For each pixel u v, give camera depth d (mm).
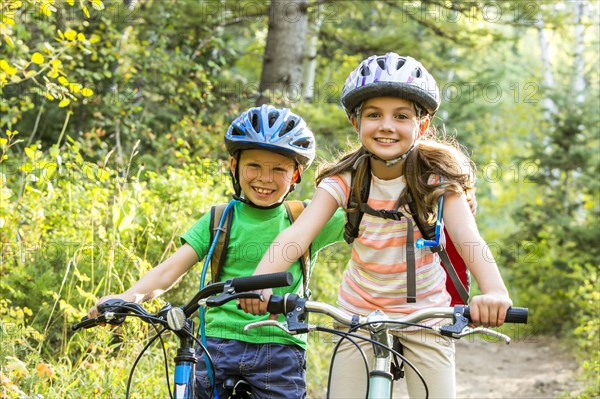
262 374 3723
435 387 3508
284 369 3750
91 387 5039
